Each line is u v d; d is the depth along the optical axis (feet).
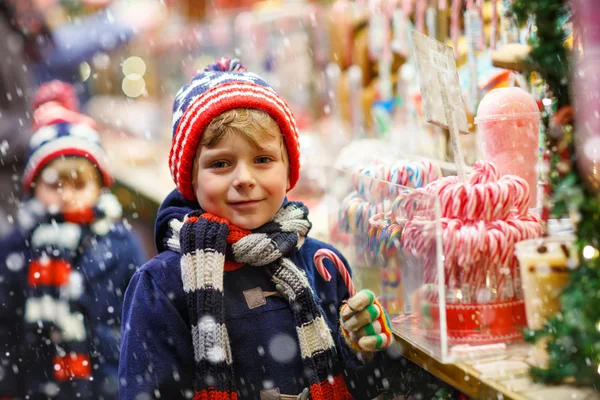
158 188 11.97
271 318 5.39
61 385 7.93
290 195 9.89
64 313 8.00
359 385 5.44
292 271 5.42
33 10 11.19
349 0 10.57
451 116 4.87
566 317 3.90
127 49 15.74
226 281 5.42
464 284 4.35
